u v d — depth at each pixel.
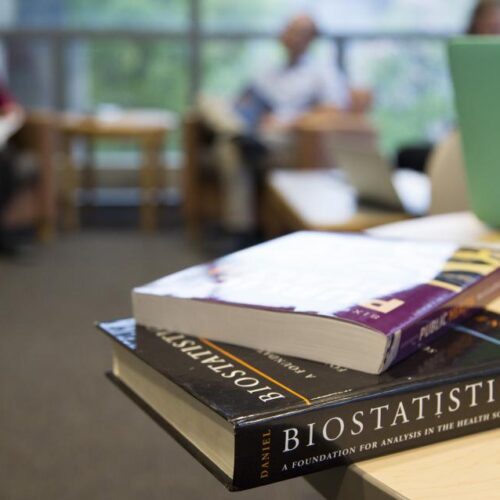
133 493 1.64
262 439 0.41
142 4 5.68
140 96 5.78
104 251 4.15
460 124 0.81
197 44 5.73
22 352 2.51
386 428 0.44
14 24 5.64
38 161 4.26
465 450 0.45
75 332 2.72
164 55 5.74
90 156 5.62
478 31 1.92
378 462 0.44
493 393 0.47
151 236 4.62
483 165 0.81
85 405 2.10
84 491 1.64
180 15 5.71
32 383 2.25
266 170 4.02
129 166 5.71
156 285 0.58
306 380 0.45
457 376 0.46
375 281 0.55
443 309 0.51
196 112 4.31
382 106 5.90
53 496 1.62
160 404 0.51
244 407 0.42
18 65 5.68
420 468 0.43
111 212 5.40
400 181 2.56
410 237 0.85
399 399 0.44
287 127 4.14
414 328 0.48
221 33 5.73
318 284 0.55
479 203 0.84
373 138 4.08
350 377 0.45
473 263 0.60
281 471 0.42
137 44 5.71
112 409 2.07
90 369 2.37
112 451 1.83
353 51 5.83
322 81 4.75
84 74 5.72
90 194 5.48
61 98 5.72
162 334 0.55
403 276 0.56
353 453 0.44
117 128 4.75
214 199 4.36
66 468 1.74
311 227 2.06
